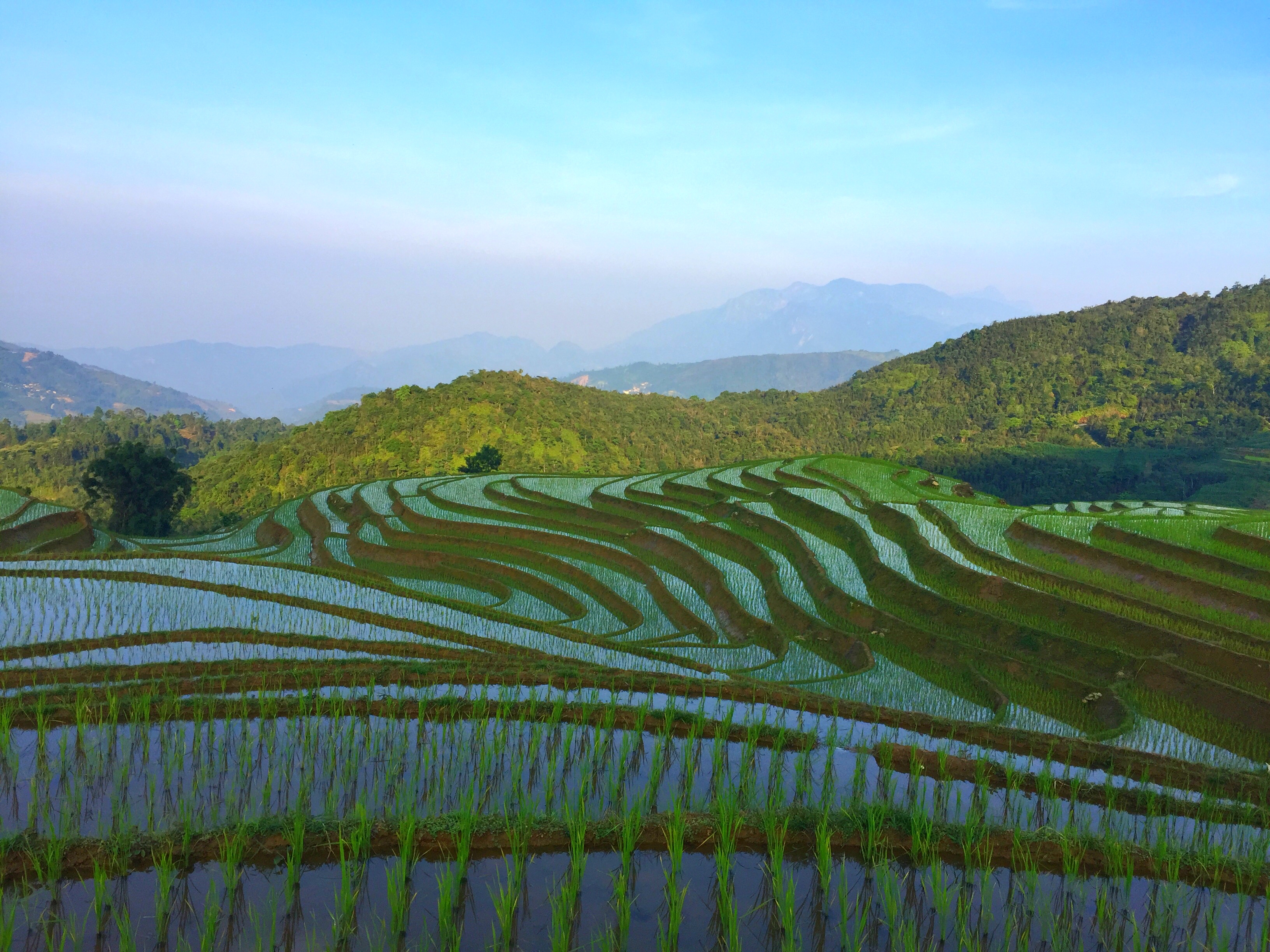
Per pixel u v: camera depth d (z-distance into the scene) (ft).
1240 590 86.33
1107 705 67.62
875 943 29.89
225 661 61.93
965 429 524.52
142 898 31.12
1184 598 86.58
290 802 38.55
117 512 216.13
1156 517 113.91
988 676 75.82
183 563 99.76
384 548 149.69
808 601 100.12
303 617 77.36
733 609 101.81
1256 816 41.52
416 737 47.60
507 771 43.32
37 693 51.06
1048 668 74.49
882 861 34.76
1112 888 34.32
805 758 45.55
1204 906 33.58
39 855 32.53
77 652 64.13
